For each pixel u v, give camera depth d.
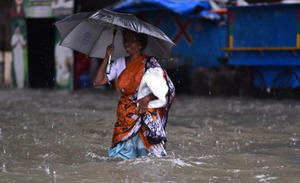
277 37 27.72
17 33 38.72
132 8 32.81
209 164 10.32
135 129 9.98
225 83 30.33
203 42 33.78
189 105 24.44
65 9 35.94
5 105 23.97
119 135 10.15
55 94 31.62
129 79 9.91
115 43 10.57
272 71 28.77
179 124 17.42
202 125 17.19
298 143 13.65
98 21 10.33
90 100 27.06
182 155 11.66
